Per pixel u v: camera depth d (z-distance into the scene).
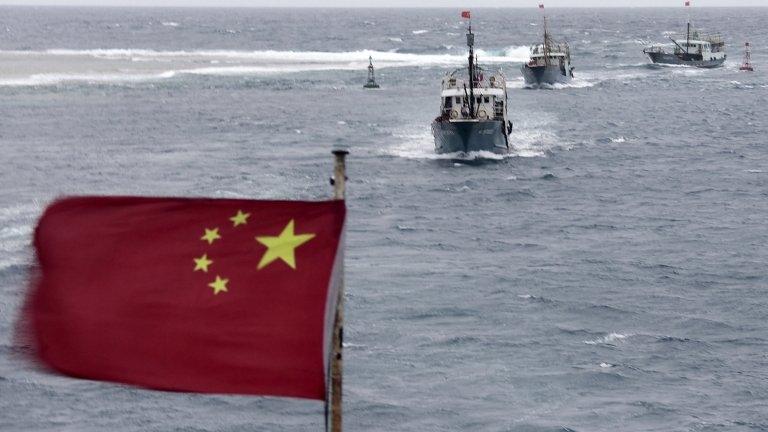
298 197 101.38
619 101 189.88
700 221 92.69
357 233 86.56
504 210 97.12
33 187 102.12
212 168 116.06
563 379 53.62
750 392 52.16
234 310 20.20
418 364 55.31
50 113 159.38
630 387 52.84
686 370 55.25
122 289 20.55
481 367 55.12
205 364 20.27
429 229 88.56
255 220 20.62
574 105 182.75
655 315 64.25
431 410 49.66
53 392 51.00
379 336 59.47
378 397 51.00
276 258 20.31
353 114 169.12
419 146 134.00
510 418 48.97
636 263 77.06
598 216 94.69
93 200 20.97
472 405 50.34
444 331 60.59
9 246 76.62
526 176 113.94
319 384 20.09
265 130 149.25
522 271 74.31
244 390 20.11
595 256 79.31
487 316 63.53
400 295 67.50
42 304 20.70
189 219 20.70
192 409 49.56
